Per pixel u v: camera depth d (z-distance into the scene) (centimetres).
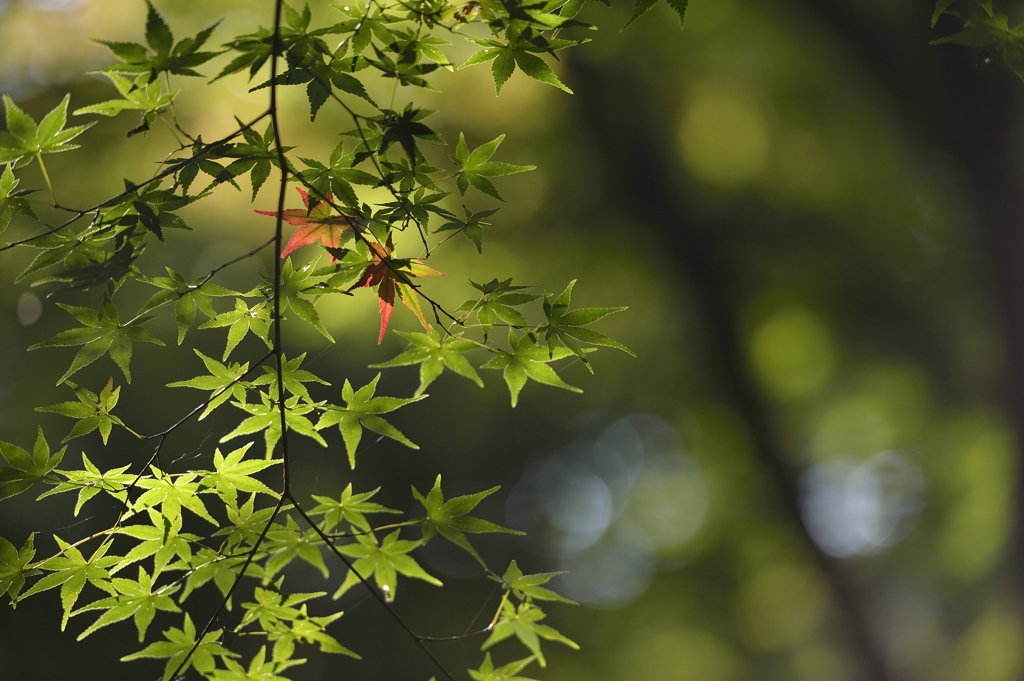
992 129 589
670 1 124
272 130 137
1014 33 141
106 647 663
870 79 643
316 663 859
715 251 783
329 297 702
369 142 137
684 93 719
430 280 720
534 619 169
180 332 144
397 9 129
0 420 634
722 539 973
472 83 608
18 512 596
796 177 744
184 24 572
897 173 716
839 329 827
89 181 589
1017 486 670
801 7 618
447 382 919
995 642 730
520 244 769
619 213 768
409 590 958
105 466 675
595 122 724
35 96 567
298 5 522
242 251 688
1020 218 604
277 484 772
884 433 955
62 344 137
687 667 1194
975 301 771
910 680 894
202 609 664
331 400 821
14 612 610
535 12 125
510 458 1134
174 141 570
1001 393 679
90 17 548
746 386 807
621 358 887
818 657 1152
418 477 961
